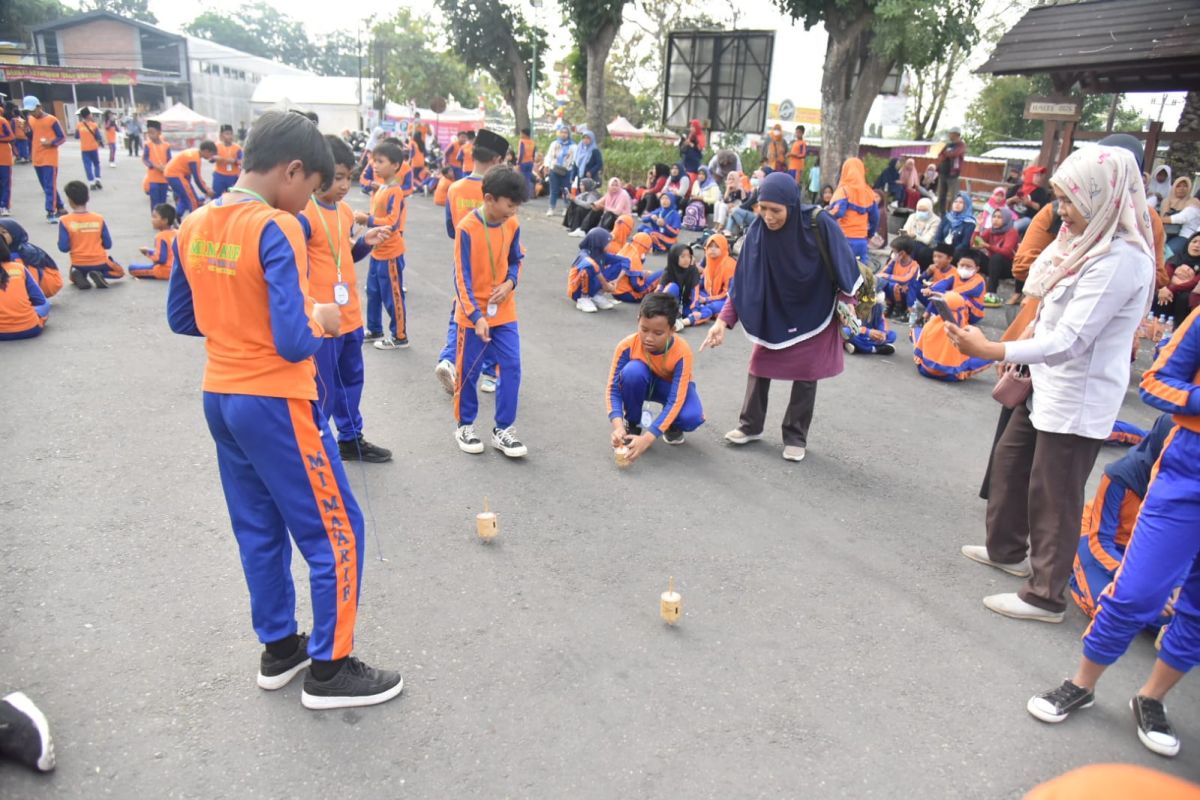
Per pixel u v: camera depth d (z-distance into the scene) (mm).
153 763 2580
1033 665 3316
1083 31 11219
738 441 5449
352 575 2775
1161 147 19109
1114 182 3039
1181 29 10211
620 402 5156
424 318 8336
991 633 3521
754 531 4320
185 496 4363
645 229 12578
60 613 3305
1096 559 3719
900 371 7488
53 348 6852
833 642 3398
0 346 6832
